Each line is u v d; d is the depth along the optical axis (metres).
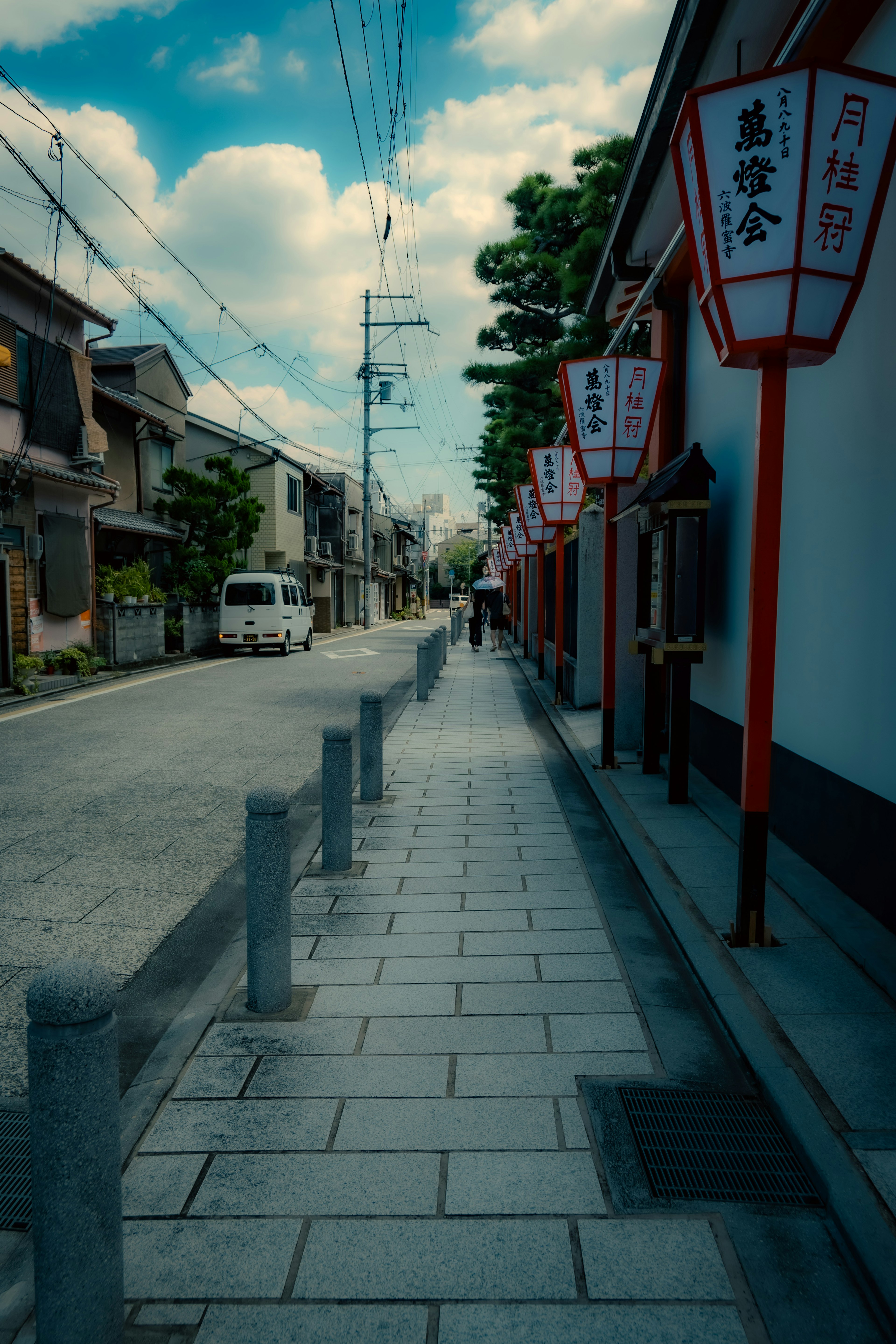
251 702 12.39
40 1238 1.75
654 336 8.00
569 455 10.92
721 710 6.47
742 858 3.71
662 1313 1.94
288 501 31.17
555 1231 2.19
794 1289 2.01
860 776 3.98
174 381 22.69
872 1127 2.48
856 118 2.96
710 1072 2.92
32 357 13.98
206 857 5.53
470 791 6.95
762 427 3.44
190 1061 3.02
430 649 13.44
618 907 4.44
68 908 4.65
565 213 14.79
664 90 5.00
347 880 4.88
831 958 3.60
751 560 3.77
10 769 7.92
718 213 3.15
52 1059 1.72
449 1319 1.93
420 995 3.50
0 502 12.79
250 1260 2.11
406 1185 2.37
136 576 17.69
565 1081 2.87
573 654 11.71
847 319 3.21
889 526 3.67
